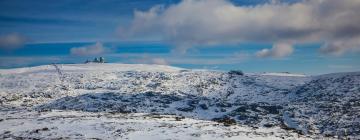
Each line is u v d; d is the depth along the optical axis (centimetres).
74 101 11731
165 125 4412
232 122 5228
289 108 10594
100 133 4047
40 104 12206
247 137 3638
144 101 11881
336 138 4247
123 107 10544
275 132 4138
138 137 3747
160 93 13525
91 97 12288
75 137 3875
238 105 11856
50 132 4197
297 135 3978
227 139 3544
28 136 4044
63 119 5184
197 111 10944
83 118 5306
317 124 8694
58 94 14262
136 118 5294
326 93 12731
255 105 10850
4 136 4050
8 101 12712
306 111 10169
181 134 3812
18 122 5031
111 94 12938
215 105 11731
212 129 4125
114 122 4728
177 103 11906
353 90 12356
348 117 8969
